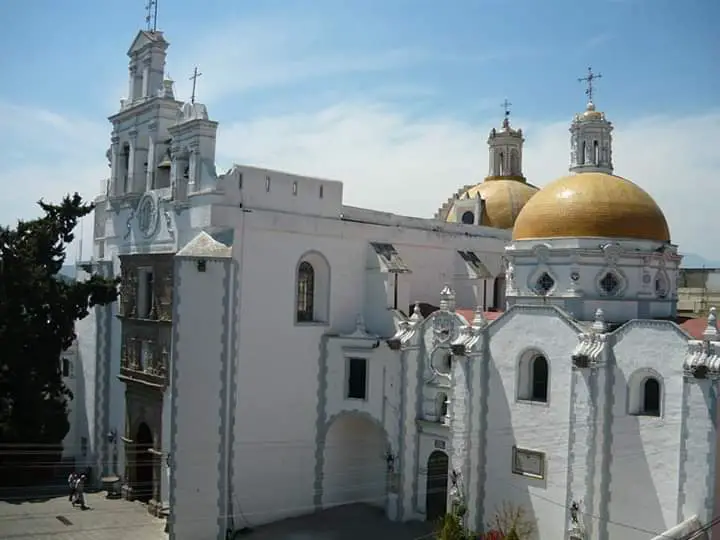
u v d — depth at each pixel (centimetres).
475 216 6694
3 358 5188
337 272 5194
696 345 3678
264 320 4788
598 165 5181
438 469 4766
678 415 3753
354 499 5212
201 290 4491
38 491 5456
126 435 5334
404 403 4809
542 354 4247
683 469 3656
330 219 5153
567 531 3988
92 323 6053
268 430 4794
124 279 5428
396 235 5562
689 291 7881
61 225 5641
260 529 4672
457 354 4453
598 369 3956
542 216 4831
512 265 4959
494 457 4406
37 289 5294
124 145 5916
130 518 4803
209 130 4831
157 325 4991
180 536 4403
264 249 4794
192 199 4803
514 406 4334
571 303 4581
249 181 4775
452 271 5944
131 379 5225
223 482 4541
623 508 3900
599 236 4647
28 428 5309
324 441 5072
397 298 5278
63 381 6150
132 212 5634
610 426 3975
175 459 4412
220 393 4531
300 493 4962
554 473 4138
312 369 5053
